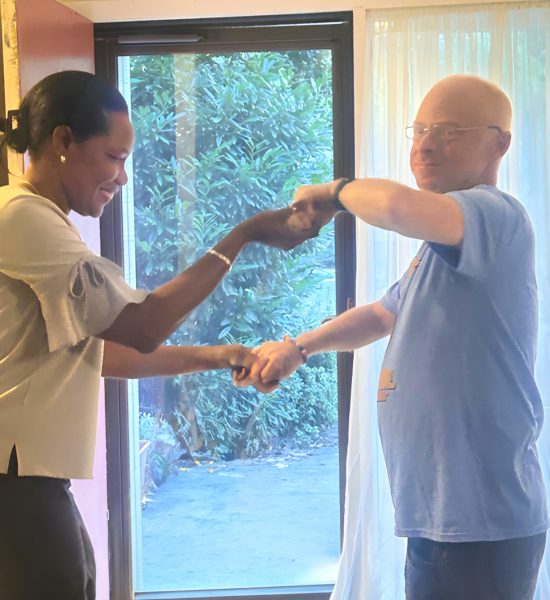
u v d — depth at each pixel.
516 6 2.04
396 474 1.37
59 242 1.16
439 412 1.31
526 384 1.34
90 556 1.32
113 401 2.33
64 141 1.22
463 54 2.06
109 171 1.26
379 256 2.11
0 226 1.15
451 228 1.18
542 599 2.08
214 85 2.31
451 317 1.30
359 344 1.70
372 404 2.13
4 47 1.81
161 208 2.37
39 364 1.21
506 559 1.30
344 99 2.22
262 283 2.37
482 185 1.34
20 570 1.20
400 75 2.06
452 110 1.37
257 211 2.35
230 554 2.48
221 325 2.39
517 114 2.05
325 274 2.34
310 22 2.20
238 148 2.33
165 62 2.30
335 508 2.44
